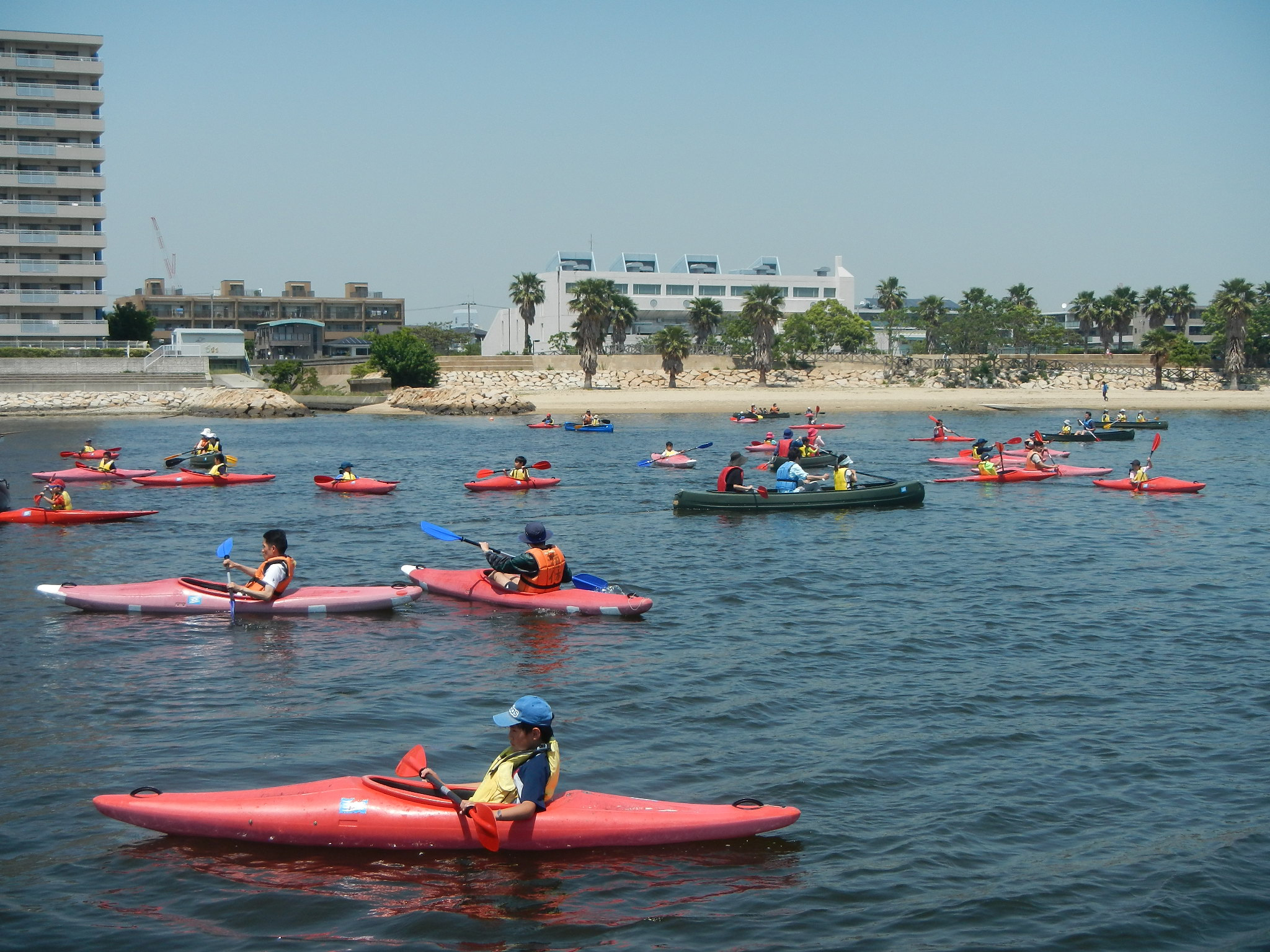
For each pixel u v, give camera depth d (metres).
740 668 12.70
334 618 14.91
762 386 93.81
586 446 48.16
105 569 19.09
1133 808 8.80
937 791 9.11
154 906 7.19
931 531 23.12
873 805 8.84
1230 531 23.19
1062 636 14.22
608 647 13.60
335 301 134.25
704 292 138.00
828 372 99.81
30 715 10.88
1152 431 57.28
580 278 132.50
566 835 7.86
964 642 13.92
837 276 146.38
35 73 77.19
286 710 11.07
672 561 19.77
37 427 60.53
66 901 7.25
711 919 7.12
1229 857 7.97
